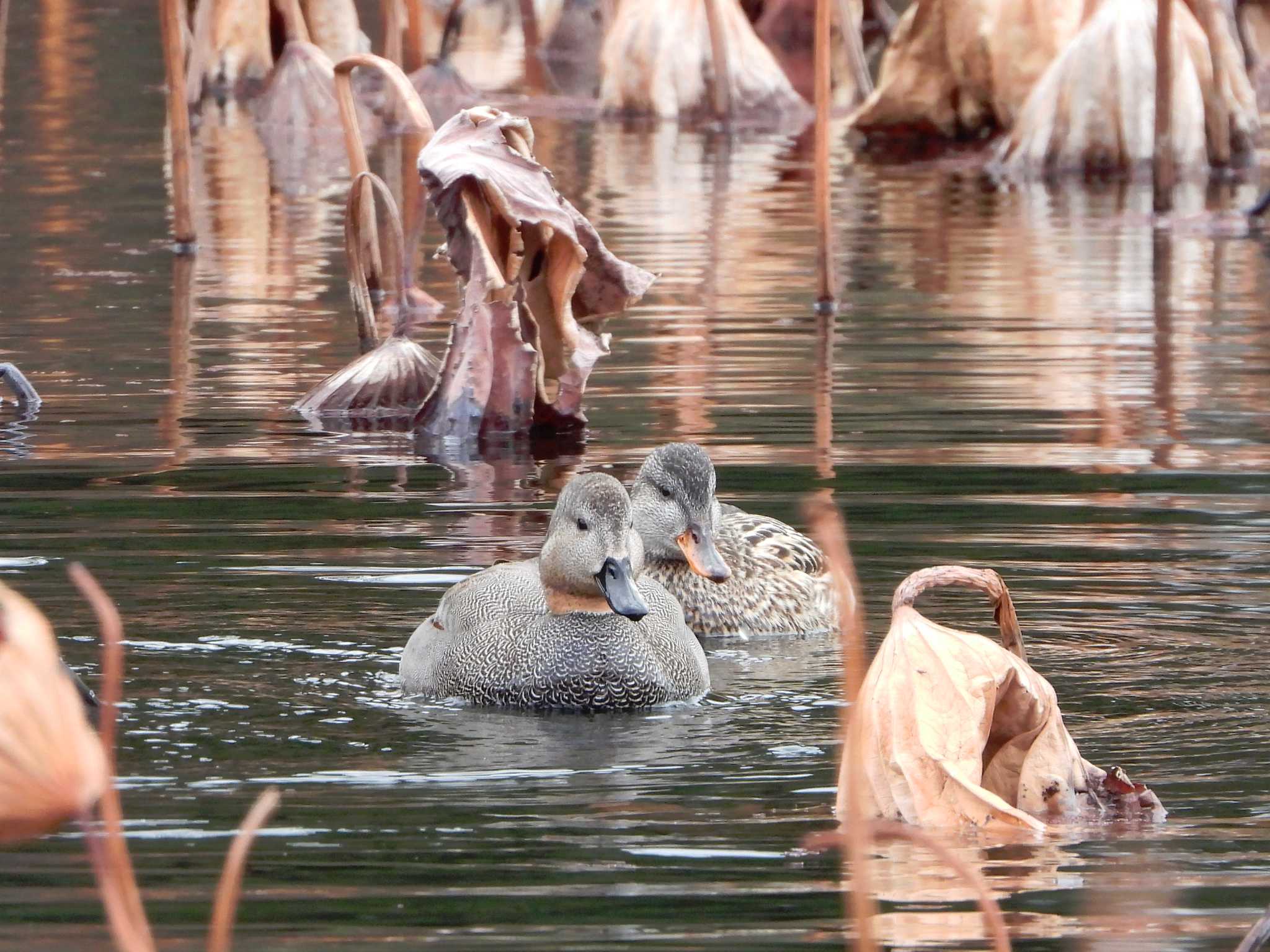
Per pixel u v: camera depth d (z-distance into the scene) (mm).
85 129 33031
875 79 38219
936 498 12734
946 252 22906
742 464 13781
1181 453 13828
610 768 8312
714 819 7477
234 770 8141
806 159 31312
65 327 18766
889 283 20969
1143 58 29703
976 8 32656
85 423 15008
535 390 15055
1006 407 15352
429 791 7898
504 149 15219
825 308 19562
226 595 10797
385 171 29094
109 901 2818
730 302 19953
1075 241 23750
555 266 15289
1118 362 16984
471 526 12312
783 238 23828
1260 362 17000
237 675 9555
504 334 15102
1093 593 10750
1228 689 9250
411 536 12039
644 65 35469
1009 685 7469
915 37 33312
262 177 28766
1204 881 6582
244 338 18328
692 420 15141
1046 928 6133
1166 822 7309
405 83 16891
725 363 17156
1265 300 19984
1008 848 6961
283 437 14789
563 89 38406
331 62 33938
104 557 11383
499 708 9516
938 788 7172
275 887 6594
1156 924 6148
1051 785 7438
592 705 9453
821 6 19125
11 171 28922
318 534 12039
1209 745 8445
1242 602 10602
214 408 15617
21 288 20750
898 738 7266
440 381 15164
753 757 8570
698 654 10203
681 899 6473
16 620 2527
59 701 2500
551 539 9812
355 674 9695
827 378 16469
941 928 6145
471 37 43000
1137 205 26672
